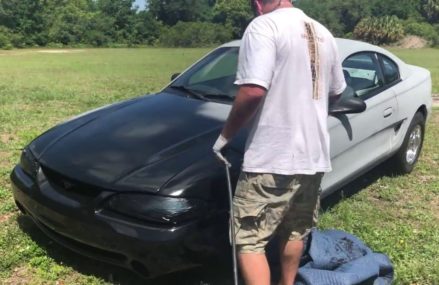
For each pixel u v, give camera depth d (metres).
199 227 3.21
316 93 2.71
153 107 4.34
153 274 3.24
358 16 89.88
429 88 6.31
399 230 4.60
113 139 3.78
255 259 2.81
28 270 3.74
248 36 2.59
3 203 4.87
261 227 2.80
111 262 3.39
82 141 3.82
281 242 3.06
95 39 73.62
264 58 2.53
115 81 17.78
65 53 50.31
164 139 3.72
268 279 2.84
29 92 13.21
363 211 5.03
